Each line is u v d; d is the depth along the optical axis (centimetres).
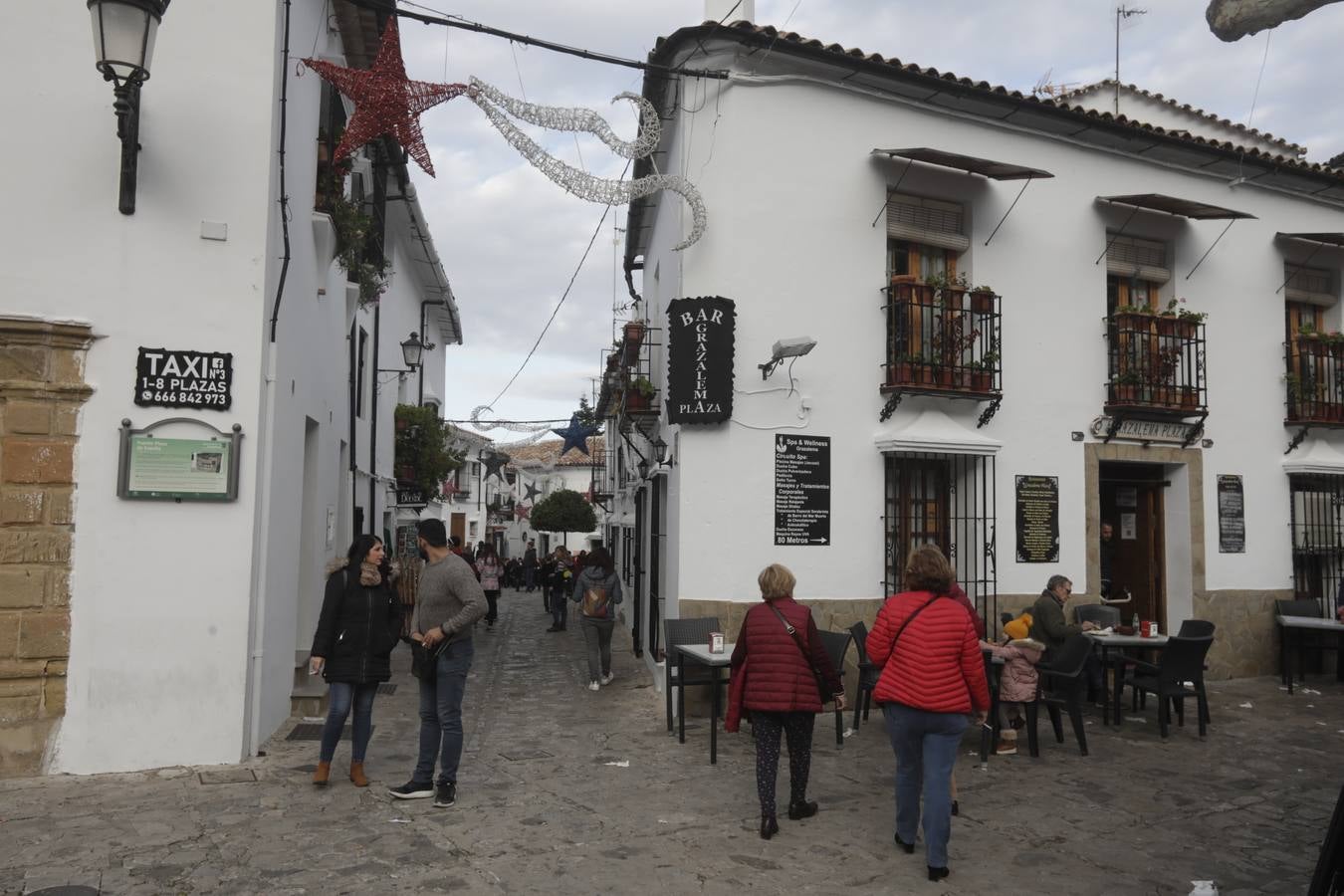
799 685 551
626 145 834
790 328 910
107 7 569
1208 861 519
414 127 728
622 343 1243
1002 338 1009
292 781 627
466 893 452
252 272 676
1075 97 1337
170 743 646
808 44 895
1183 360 1105
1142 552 1163
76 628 630
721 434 893
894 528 961
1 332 621
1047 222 1045
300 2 780
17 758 618
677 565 906
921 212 991
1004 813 599
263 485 688
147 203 655
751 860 506
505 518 4388
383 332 1535
